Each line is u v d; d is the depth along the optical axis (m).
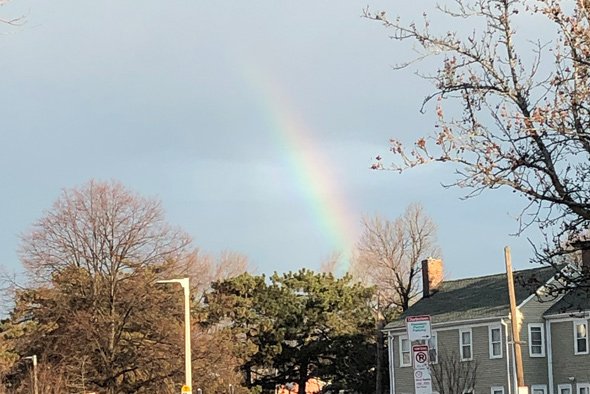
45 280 49.34
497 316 49.22
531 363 48.50
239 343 59.66
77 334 48.38
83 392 46.97
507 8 11.93
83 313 48.12
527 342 48.62
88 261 49.25
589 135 11.36
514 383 48.19
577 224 12.20
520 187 11.64
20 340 50.72
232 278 65.06
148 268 49.66
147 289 48.88
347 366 62.94
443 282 59.38
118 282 49.22
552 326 48.31
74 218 49.22
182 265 50.59
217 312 56.19
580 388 46.19
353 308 64.75
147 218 68.88
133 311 48.72
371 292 65.88
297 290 64.25
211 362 49.81
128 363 48.19
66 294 49.25
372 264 71.81
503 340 49.19
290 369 64.44
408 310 57.81
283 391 69.25
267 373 66.19
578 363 46.50
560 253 12.38
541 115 11.35
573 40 11.47
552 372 47.97
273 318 63.06
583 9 11.46
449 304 55.12
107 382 48.31
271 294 63.44
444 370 50.81
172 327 48.22
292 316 62.91
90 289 49.09
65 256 49.16
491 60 11.95
